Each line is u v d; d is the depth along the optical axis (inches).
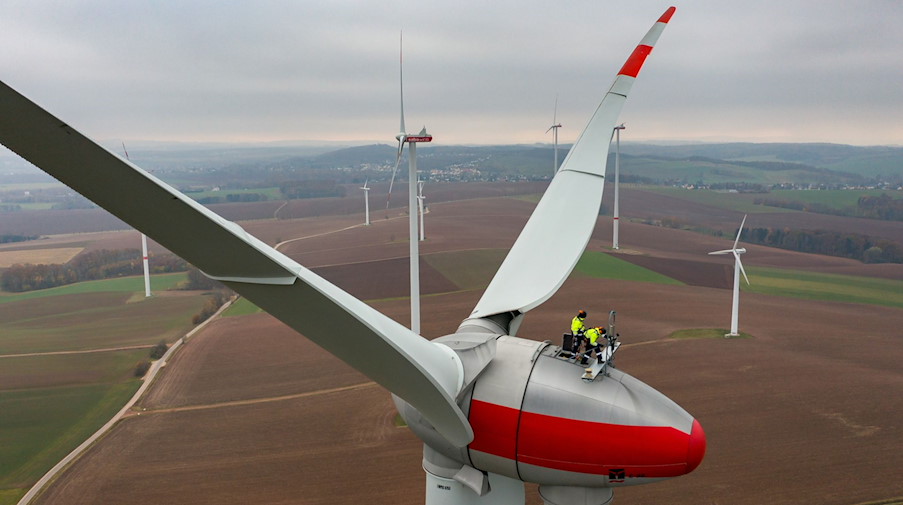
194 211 223.5
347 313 262.8
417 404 312.0
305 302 265.0
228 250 245.6
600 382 326.3
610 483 327.6
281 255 267.0
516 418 324.8
